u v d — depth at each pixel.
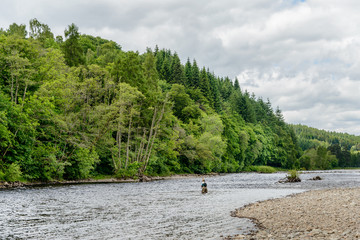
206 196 28.95
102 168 57.53
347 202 20.66
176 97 94.69
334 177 65.25
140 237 13.00
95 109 52.88
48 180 41.62
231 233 13.49
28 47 46.34
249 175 82.69
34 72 43.41
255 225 15.13
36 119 41.03
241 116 149.25
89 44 115.44
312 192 30.61
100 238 12.87
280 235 12.59
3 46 42.84
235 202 24.41
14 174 35.12
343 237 11.39
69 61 69.25
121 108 52.47
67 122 45.88
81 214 18.47
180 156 79.69
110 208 20.97
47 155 40.72
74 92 48.59
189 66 162.00
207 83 136.38
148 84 77.62
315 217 16.08
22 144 38.31
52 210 19.73
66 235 13.34
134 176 56.25
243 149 116.25
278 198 26.33
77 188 35.25
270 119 169.75
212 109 124.75
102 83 58.16
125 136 64.69
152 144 61.78
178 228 14.69
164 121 68.56
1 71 42.09
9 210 19.20
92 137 53.44
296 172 52.06
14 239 12.63
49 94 45.78
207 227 14.85
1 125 33.12
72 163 46.75
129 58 64.06
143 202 24.31
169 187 39.94
